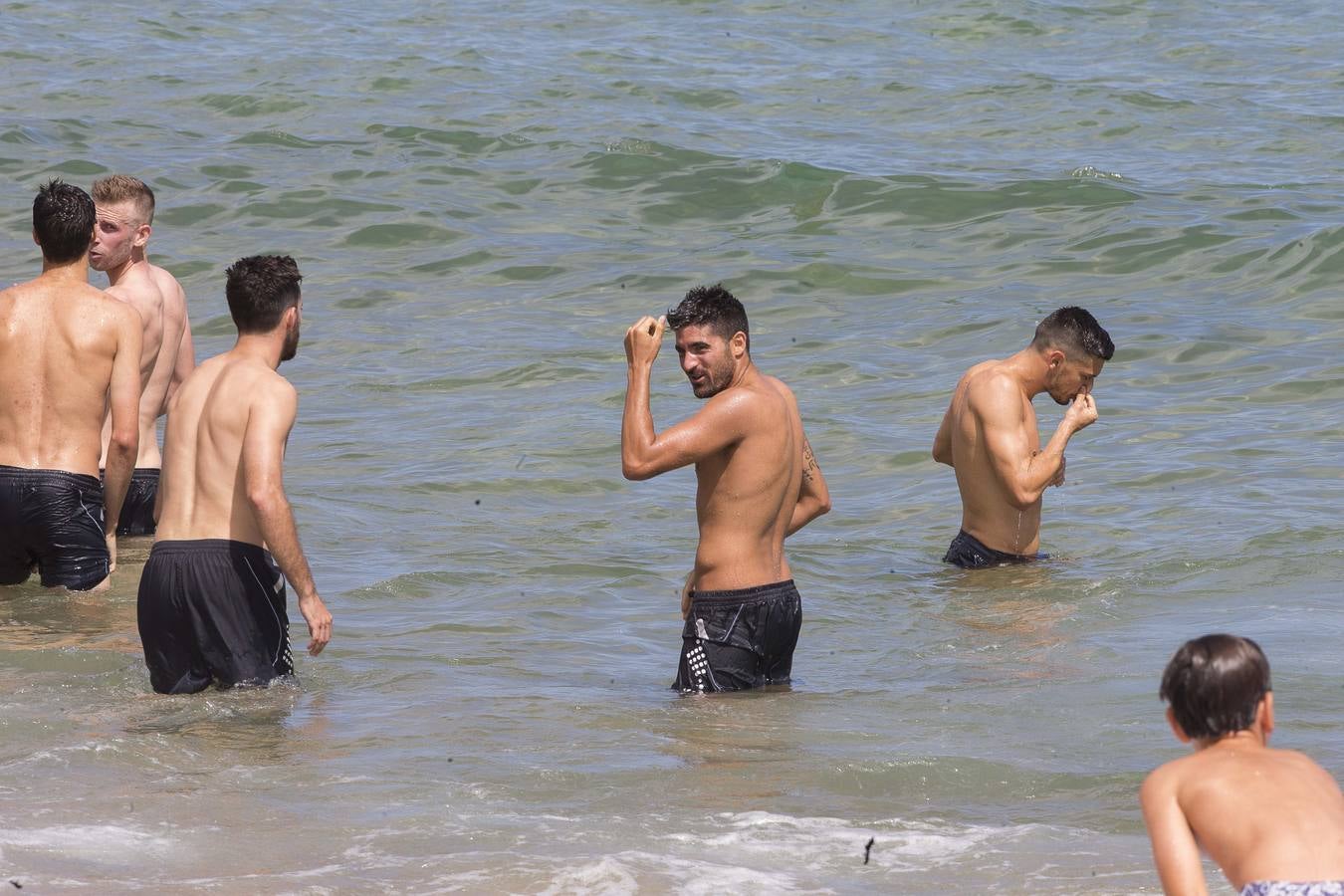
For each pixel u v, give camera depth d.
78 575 30.69
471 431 44.81
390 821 18.12
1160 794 13.42
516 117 91.00
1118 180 75.44
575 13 124.75
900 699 24.22
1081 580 31.70
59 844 17.09
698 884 15.99
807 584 32.41
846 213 72.75
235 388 24.38
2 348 30.42
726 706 23.91
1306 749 20.81
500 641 27.80
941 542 35.81
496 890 15.83
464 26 119.25
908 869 16.62
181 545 24.20
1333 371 48.28
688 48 112.38
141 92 96.06
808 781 20.02
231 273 25.00
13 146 82.62
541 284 62.84
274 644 24.67
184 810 18.44
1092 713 23.03
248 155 82.50
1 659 25.73
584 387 49.28
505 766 20.55
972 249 66.44
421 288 62.38
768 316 58.09
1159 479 39.19
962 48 113.81
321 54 107.62
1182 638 27.17
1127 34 117.31
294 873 16.33
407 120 89.88
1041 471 33.06
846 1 128.62
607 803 19.02
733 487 24.81
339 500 38.34
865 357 52.31
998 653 26.89
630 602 30.67
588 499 38.97
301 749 21.23
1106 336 33.66
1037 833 17.81
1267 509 35.97
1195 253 63.34
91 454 30.88
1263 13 123.44
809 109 95.56
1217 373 49.03
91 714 22.86
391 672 25.58
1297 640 26.47
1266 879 12.57
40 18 117.81
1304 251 61.28
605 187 77.62
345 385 50.00
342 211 73.06
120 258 35.41
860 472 41.50
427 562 33.16
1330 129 88.31
